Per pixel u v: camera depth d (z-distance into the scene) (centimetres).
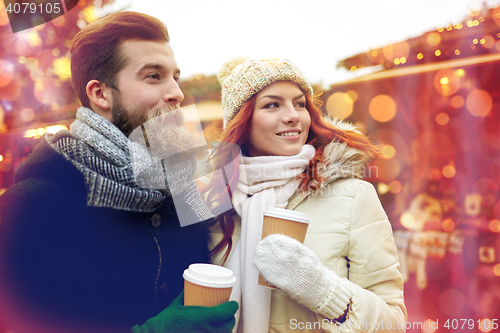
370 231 113
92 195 94
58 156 101
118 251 101
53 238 94
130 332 99
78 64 115
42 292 93
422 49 455
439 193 473
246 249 115
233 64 152
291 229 98
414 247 375
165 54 115
